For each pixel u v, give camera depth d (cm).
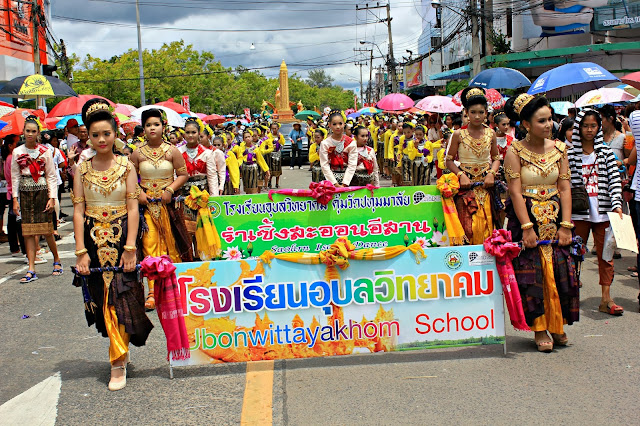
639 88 1334
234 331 462
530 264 489
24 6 2389
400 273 470
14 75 2292
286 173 2461
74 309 690
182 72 4753
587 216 610
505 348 493
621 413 385
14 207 848
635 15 2488
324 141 723
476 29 2319
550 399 409
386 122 2286
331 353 469
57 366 516
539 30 2634
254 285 461
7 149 998
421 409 400
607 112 767
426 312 473
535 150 493
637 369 456
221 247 622
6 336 601
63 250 1062
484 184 612
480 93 607
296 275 463
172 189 630
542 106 481
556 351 502
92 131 450
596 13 2520
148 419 404
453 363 481
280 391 439
